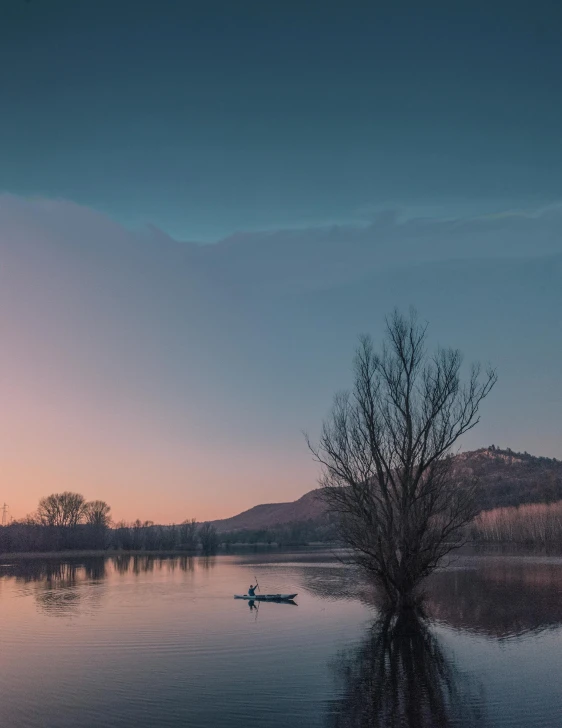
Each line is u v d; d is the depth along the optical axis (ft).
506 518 520.42
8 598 201.77
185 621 147.13
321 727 72.79
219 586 242.58
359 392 151.12
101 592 221.05
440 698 83.05
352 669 98.12
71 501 649.20
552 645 112.37
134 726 73.20
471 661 101.81
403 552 143.84
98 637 126.41
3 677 94.89
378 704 80.74
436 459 145.69
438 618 142.10
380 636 124.36
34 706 80.69
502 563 302.86
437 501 146.61
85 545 618.85
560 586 200.34
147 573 323.57
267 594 202.59
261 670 98.07
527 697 82.74
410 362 149.79
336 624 139.85
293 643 118.93
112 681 92.12
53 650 114.11
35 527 600.39
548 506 531.91
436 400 146.92
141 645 118.11
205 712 77.92
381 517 149.59
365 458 147.74
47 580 279.90
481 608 154.81
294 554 567.18
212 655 108.99
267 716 76.64
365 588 223.10
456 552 400.88
